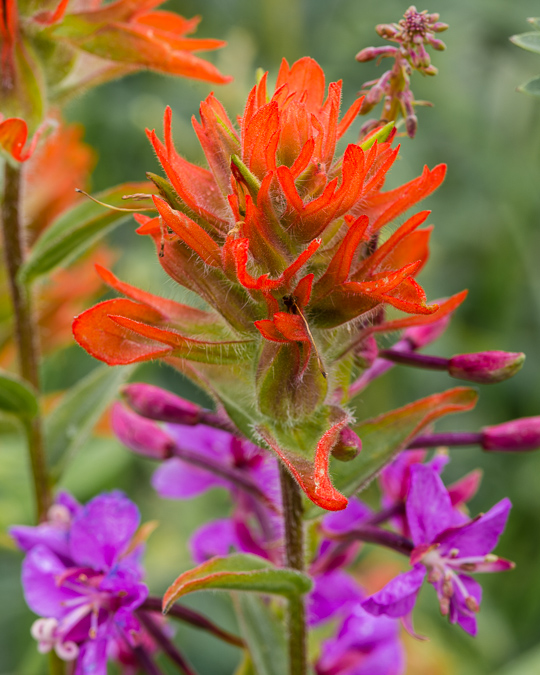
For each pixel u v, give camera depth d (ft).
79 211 1.24
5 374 1.22
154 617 1.20
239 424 1.05
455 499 1.17
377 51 1.08
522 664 1.49
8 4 1.17
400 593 1.05
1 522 1.48
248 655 1.16
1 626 1.60
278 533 1.19
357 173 0.99
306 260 0.99
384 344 1.27
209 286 1.03
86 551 1.14
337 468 1.08
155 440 1.16
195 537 1.23
